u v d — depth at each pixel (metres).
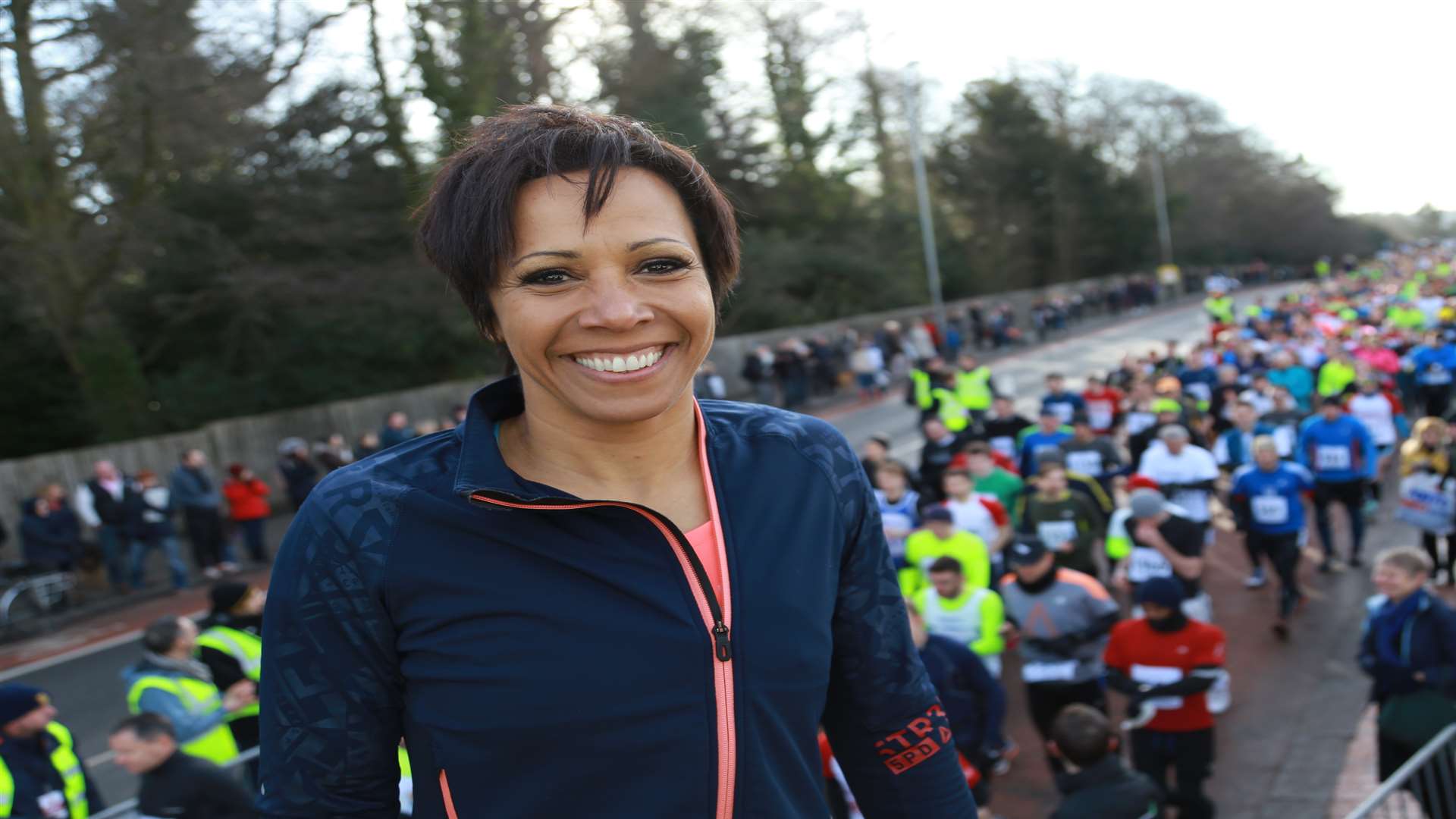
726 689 1.03
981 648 5.64
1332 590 9.57
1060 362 31.55
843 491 1.20
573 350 1.03
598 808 0.99
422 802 1.05
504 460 1.08
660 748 1.00
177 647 5.03
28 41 14.98
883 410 24.59
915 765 1.25
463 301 1.13
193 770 4.08
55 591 12.89
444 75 20.95
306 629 1.02
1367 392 11.99
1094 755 4.14
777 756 1.06
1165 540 7.15
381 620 1.02
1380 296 31.72
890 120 40.16
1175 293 54.81
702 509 1.12
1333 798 5.87
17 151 15.66
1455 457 8.62
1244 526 8.82
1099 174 51.28
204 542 14.44
